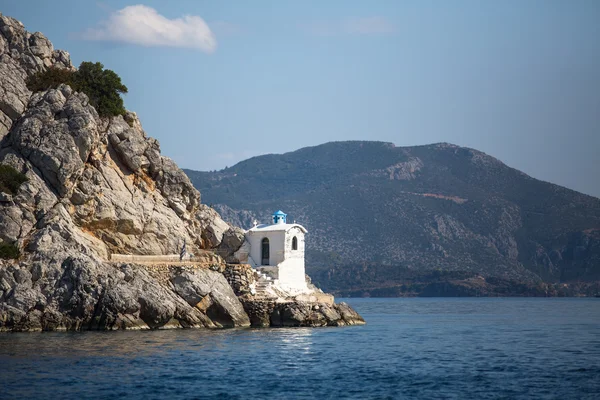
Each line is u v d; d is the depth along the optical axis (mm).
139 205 105188
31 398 56156
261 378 66188
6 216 91812
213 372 67500
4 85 102625
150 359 71812
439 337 108625
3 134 100312
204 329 96500
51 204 95562
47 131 98312
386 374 70250
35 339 81000
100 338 83000
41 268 89500
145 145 108500
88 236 98875
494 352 88500
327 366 73562
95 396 57375
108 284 91125
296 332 98938
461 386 65062
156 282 95500
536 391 63250
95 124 100562
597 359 82250
